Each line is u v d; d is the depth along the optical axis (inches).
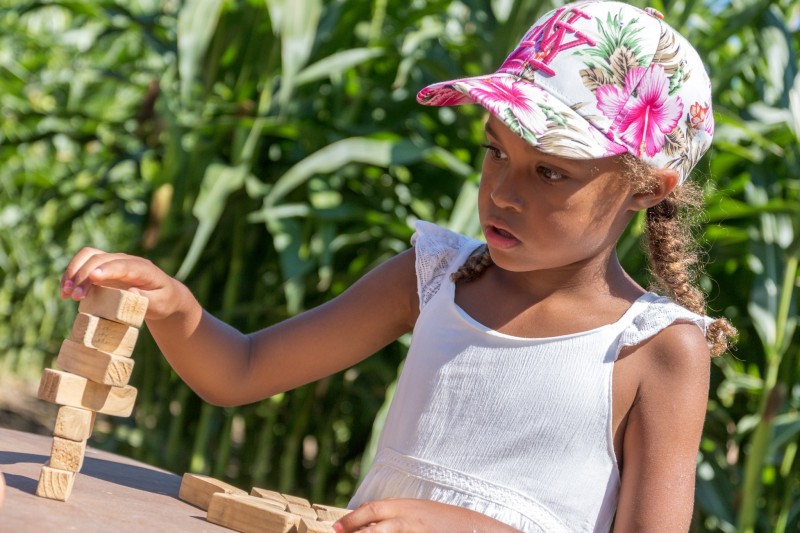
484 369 35.9
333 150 81.9
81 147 119.0
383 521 30.3
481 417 35.3
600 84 35.8
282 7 87.5
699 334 35.4
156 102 106.0
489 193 35.2
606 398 34.4
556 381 34.8
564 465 34.4
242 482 102.5
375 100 98.6
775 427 82.4
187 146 99.5
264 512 31.0
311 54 98.1
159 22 110.8
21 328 161.2
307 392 93.4
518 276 37.5
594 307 36.3
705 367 35.0
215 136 96.0
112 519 28.8
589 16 37.1
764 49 86.9
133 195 108.3
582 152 33.4
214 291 101.3
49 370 29.7
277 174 96.7
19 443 41.6
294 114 95.3
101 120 110.1
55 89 134.3
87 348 30.1
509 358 35.7
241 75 100.1
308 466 105.2
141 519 29.7
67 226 117.3
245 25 98.8
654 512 33.0
